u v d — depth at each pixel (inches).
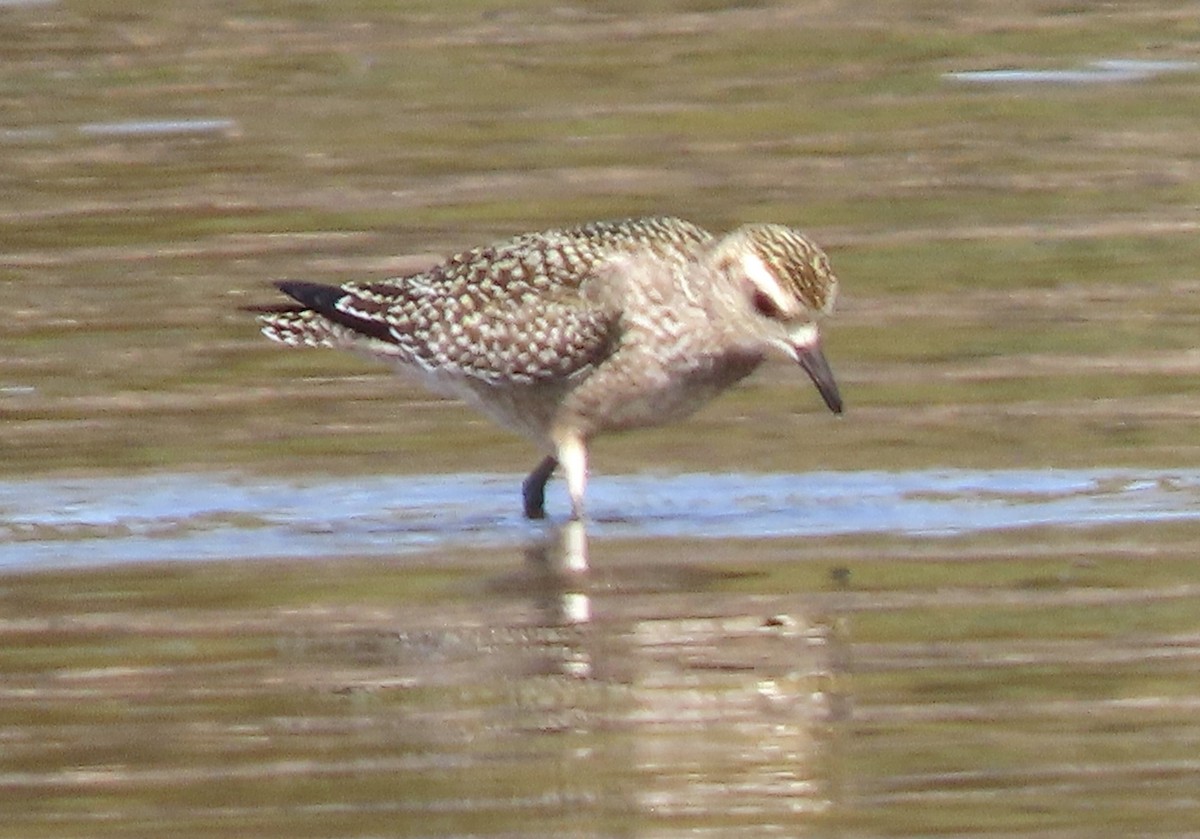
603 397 647.8
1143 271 815.1
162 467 679.7
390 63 1029.2
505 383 653.3
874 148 931.3
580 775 486.3
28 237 861.2
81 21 1083.9
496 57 1032.2
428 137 948.6
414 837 461.7
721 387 653.3
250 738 506.6
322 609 576.4
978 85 992.9
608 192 891.4
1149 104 967.0
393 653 550.0
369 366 756.6
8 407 722.8
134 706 522.6
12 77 1015.0
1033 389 726.5
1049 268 818.2
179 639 559.5
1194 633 550.3
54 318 793.6
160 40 1059.9
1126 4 1079.6
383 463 683.4
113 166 924.0
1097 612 564.4
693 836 460.4
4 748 502.6
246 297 805.9
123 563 609.6
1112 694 518.6
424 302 660.7
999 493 653.3
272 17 1088.8
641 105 978.7
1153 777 480.1
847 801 473.1
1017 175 900.0
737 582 590.6
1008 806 468.4
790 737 498.3
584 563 605.9
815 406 721.6
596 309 641.0
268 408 724.0
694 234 651.5
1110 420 703.1
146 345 772.0
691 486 668.7
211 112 976.3
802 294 633.0
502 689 528.7
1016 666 533.3
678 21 1074.1
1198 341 758.5
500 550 621.0
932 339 767.7
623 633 558.3
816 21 1069.8
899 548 613.3
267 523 640.4
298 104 983.6
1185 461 672.4
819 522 634.2
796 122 959.0
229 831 464.4
